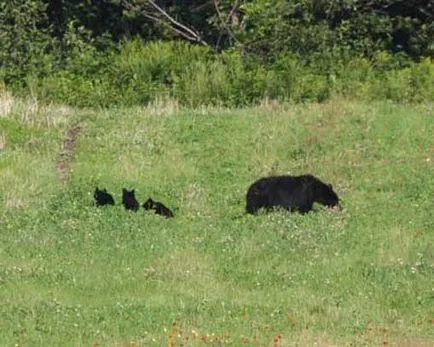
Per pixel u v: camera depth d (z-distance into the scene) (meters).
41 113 58.56
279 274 35.62
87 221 42.00
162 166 51.09
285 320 30.64
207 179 49.69
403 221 42.25
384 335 29.47
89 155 52.62
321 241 39.22
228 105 66.44
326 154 52.25
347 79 70.56
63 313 30.88
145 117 58.78
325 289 34.22
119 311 31.19
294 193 43.34
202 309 31.61
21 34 77.75
